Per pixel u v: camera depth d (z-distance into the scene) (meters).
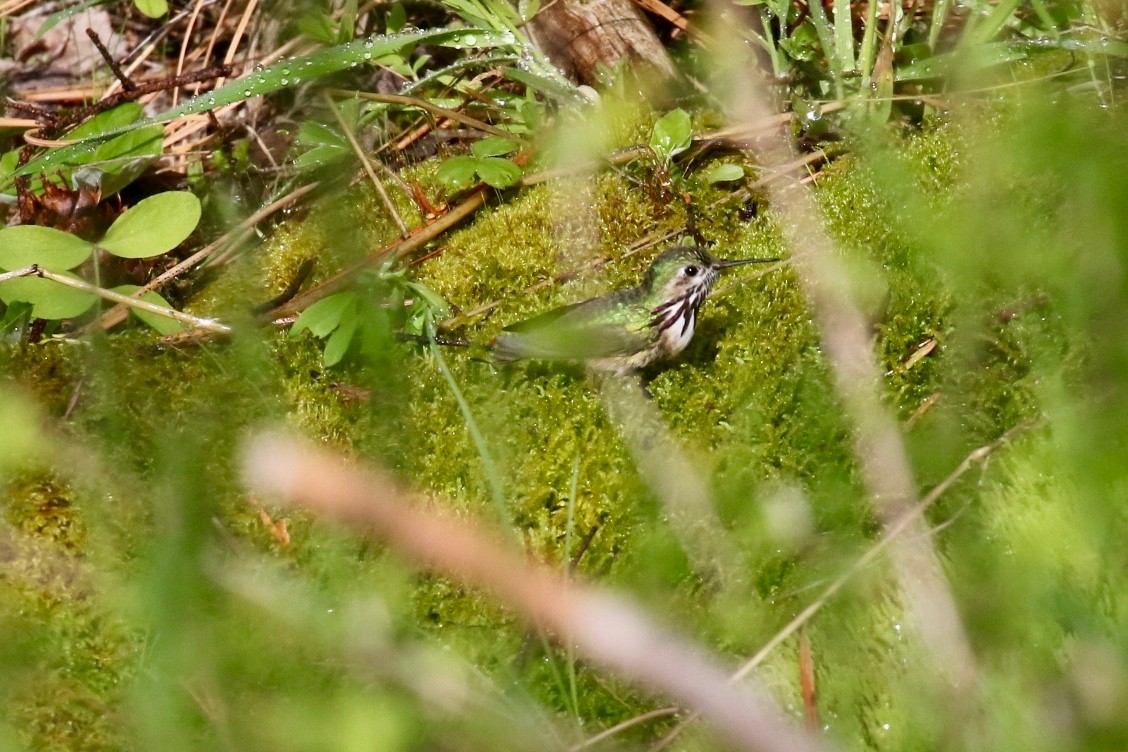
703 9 9.73
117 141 8.83
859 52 9.22
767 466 6.78
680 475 6.50
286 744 5.16
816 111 8.73
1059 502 5.32
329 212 7.32
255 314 7.88
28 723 5.84
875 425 5.58
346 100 9.35
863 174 7.73
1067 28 9.00
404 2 10.41
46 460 6.89
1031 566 5.18
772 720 5.06
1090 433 4.56
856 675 5.43
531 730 5.33
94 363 7.27
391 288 8.09
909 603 5.51
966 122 4.74
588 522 6.64
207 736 5.16
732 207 8.54
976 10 8.87
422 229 8.59
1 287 7.66
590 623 3.92
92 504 6.66
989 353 6.73
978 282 4.88
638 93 9.36
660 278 7.19
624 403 7.22
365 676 5.62
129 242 7.84
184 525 4.01
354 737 5.15
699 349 7.62
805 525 6.25
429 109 9.11
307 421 7.20
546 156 9.04
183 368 7.48
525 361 7.53
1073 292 4.04
